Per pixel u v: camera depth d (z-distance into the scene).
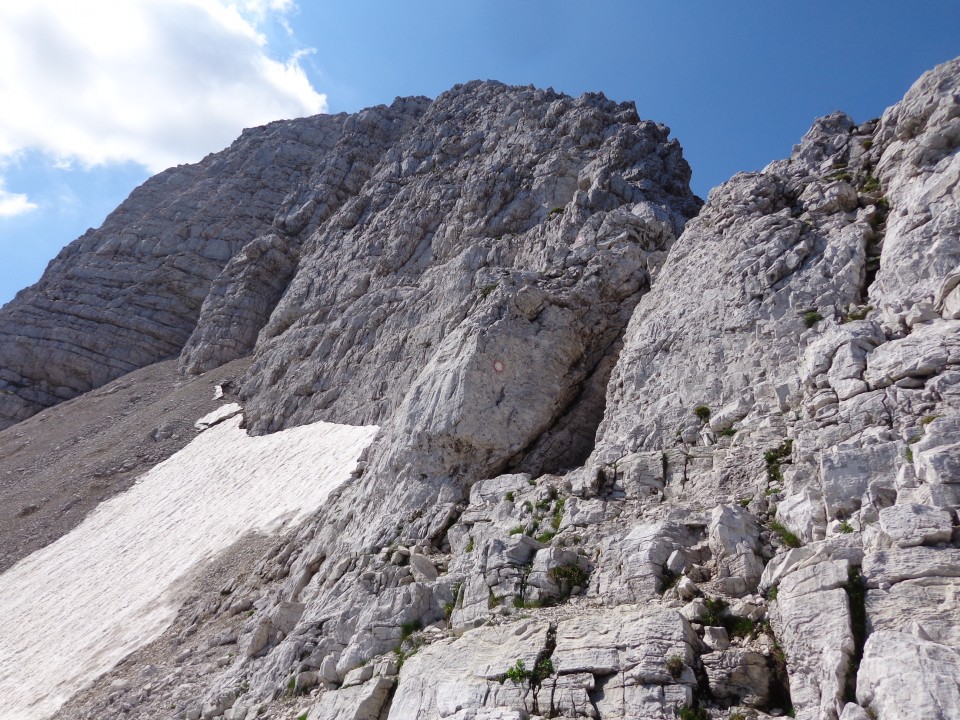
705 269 20.98
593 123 53.53
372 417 39.75
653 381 19.34
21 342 69.81
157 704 20.44
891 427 12.70
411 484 21.62
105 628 27.95
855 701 9.02
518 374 22.58
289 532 29.28
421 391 23.58
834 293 17.28
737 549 12.96
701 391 18.00
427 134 67.31
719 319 19.17
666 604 12.61
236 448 43.72
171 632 25.25
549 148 53.22
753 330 18.22
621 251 26.45
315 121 95.50
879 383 13.42
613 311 24.89
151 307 73.06
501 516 18.30
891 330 14.55
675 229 30.05
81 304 73.06
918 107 19.72
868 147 21.50
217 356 61.38
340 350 47.28
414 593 16.36
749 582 12.43
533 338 23.33
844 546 10.74
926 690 8.30
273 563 25.92
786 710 10.36
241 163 92.94
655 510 15.57
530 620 13.43
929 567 9.78
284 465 38.31
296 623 19.95
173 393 56.56
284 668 17.64
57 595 33.12
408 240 53.69
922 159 18.56
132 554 34.53
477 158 59.28
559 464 21.42
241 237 78.94
